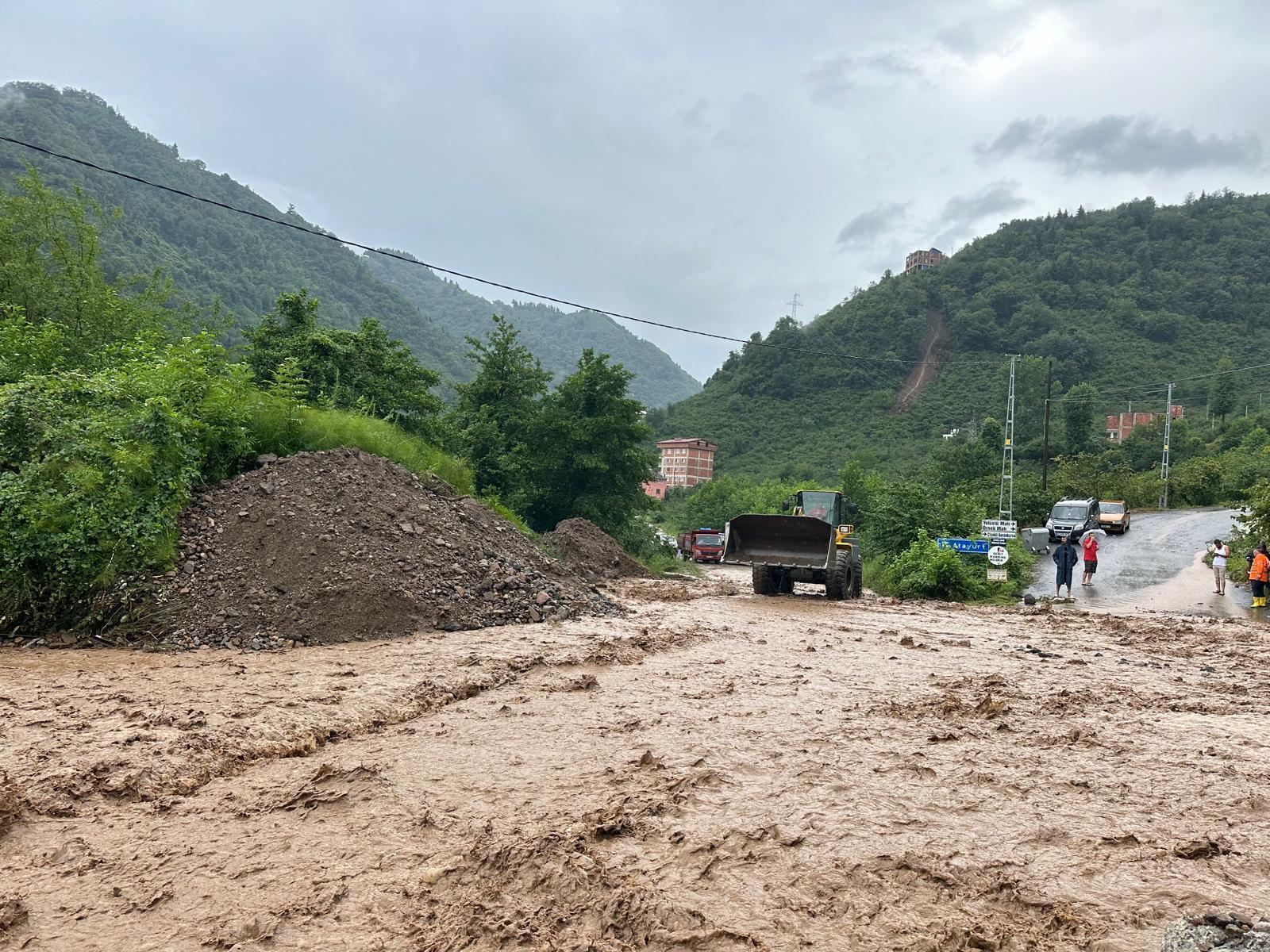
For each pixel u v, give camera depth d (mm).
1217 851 4176
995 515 45719
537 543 22891
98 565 10359
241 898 3545
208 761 5395
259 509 12180
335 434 16656
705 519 84250
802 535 18578
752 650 10727
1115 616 16828
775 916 3443
